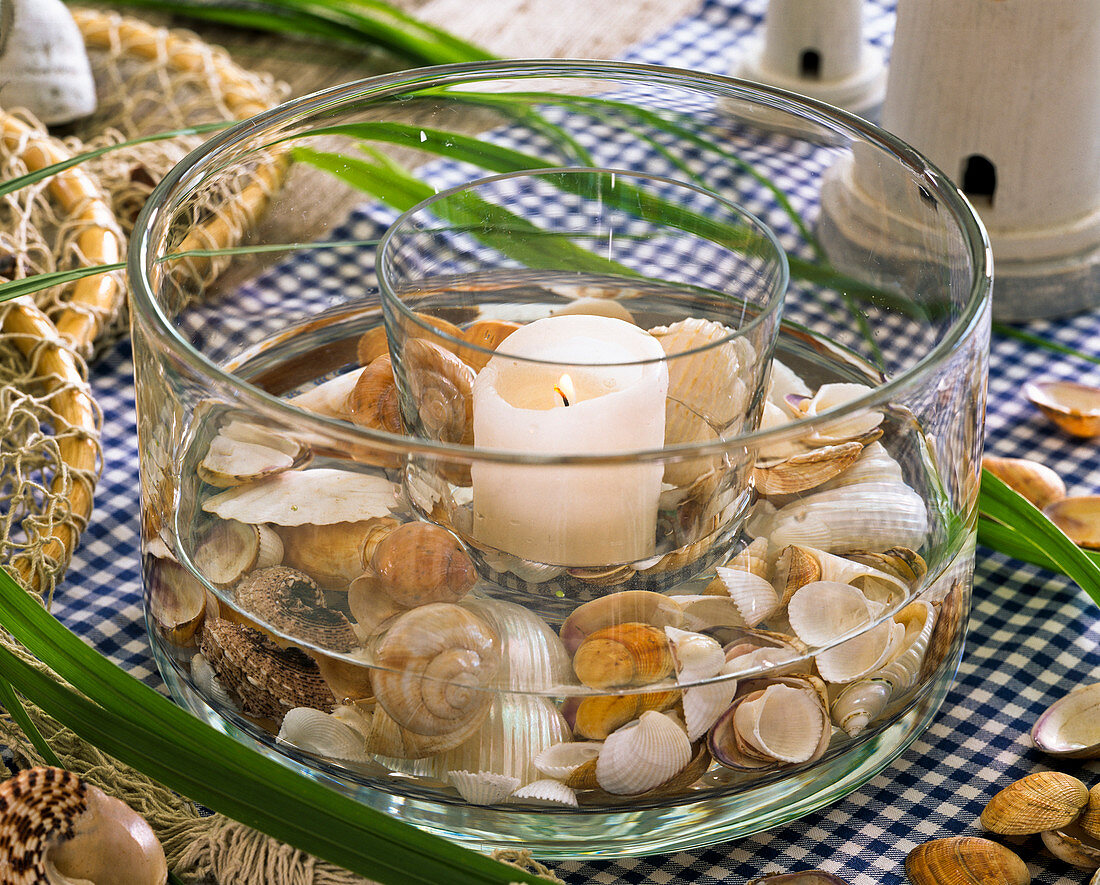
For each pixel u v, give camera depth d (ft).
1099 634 2.54
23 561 2.50
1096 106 2.87
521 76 2.66
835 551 2.21
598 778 2.15
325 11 3.92
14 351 2.76
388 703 2.15
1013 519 2.45
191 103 3.34
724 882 2.28
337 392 2.47
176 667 2.34
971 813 2.34
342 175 2.69
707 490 2.16
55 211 3.03
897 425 2.17
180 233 2.44
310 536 2.18
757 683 2.16
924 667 2.28
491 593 2.22
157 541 2.28
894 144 2.48
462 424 2.30
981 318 2.20
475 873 2.10
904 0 2.87
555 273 2.63
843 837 2.32
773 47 3.53
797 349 2.63
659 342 2.40
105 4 4.19
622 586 2.22
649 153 2.81
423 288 2.49
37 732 2.24
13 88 3.33
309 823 2.12
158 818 2.25
